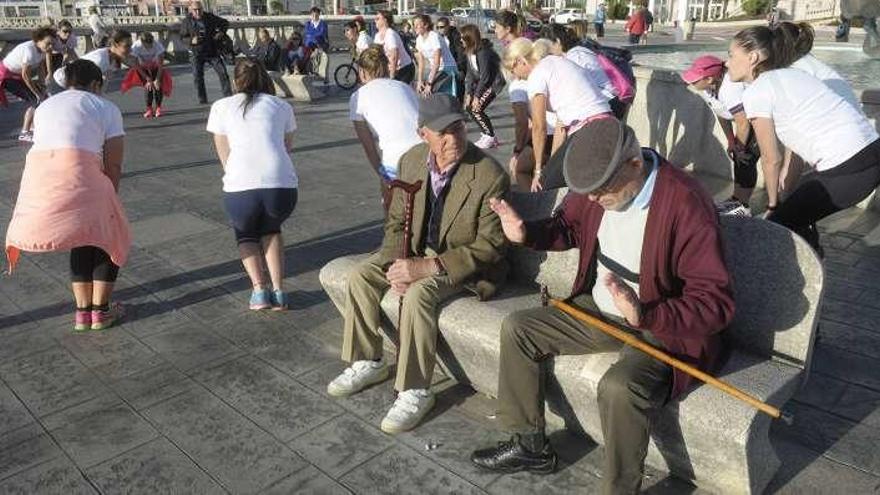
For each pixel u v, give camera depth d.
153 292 4.71
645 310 2.39
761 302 2.67
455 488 2.77
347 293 3.40
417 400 3.18
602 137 2.41
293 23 22.94
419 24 10.43
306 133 10.16
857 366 3.49
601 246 2.71
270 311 4.39
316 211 6.45
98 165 3.96
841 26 19.38
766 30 3.66
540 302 3.25
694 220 2.41
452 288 3.21
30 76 9.65
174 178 7.71
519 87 5.86
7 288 4.80
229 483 2.83
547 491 2.73
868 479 2.71
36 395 3.50
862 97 5.89
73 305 4.53
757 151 5.56
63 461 2.99
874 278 4.52
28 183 3.87
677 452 2.61
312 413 3.30
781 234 2.59
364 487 2.79
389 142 4.73
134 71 11.31
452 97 3.18
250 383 3.57
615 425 2.41
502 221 2.84
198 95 13.23
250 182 4.07
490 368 3.12
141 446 3.08
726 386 2.42
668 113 7.62
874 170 3.47
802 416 3.10
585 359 2.77
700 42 21.30
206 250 5.48
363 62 4.94
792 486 2.67
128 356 3.87
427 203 3.33
